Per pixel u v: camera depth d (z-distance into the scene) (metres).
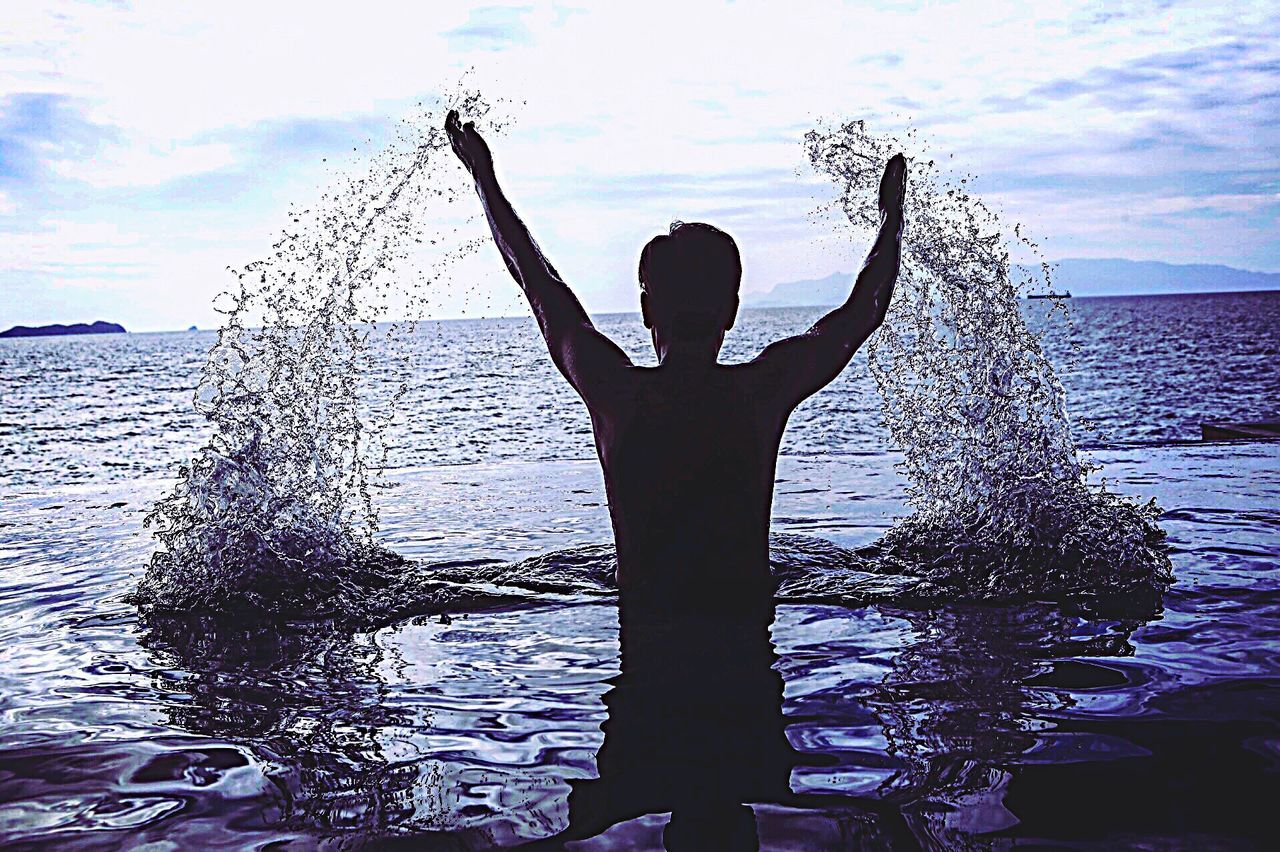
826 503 4.26
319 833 1.37
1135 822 1.34
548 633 2.38
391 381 24.64
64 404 23.05
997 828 1.32
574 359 2.54
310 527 3.14
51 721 1.85
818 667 2.06
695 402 2.46
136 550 3.59
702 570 2.48
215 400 3.29
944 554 3.11
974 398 3.43
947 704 1.83
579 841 1.31
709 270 2.46
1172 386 18.81
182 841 1.35
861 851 1.26
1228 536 3.41
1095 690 1.90
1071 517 3.08
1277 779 1.47
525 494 4.80
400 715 1.85
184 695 2.00
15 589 3.00
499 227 2.73
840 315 2.62
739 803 1.42
